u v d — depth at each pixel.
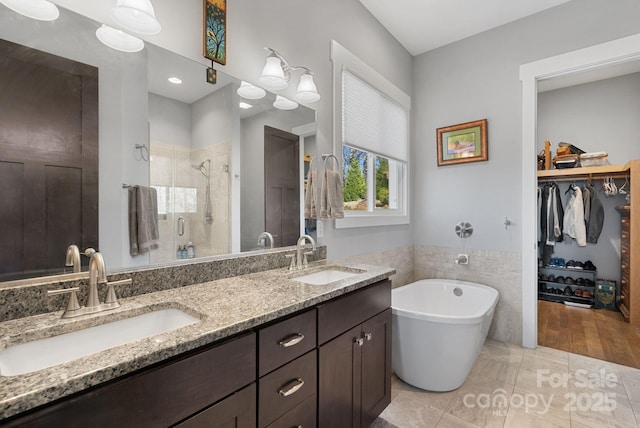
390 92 2.81
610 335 2.86
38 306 0.94
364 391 1.50
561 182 4.16
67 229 1.03
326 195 2.00
